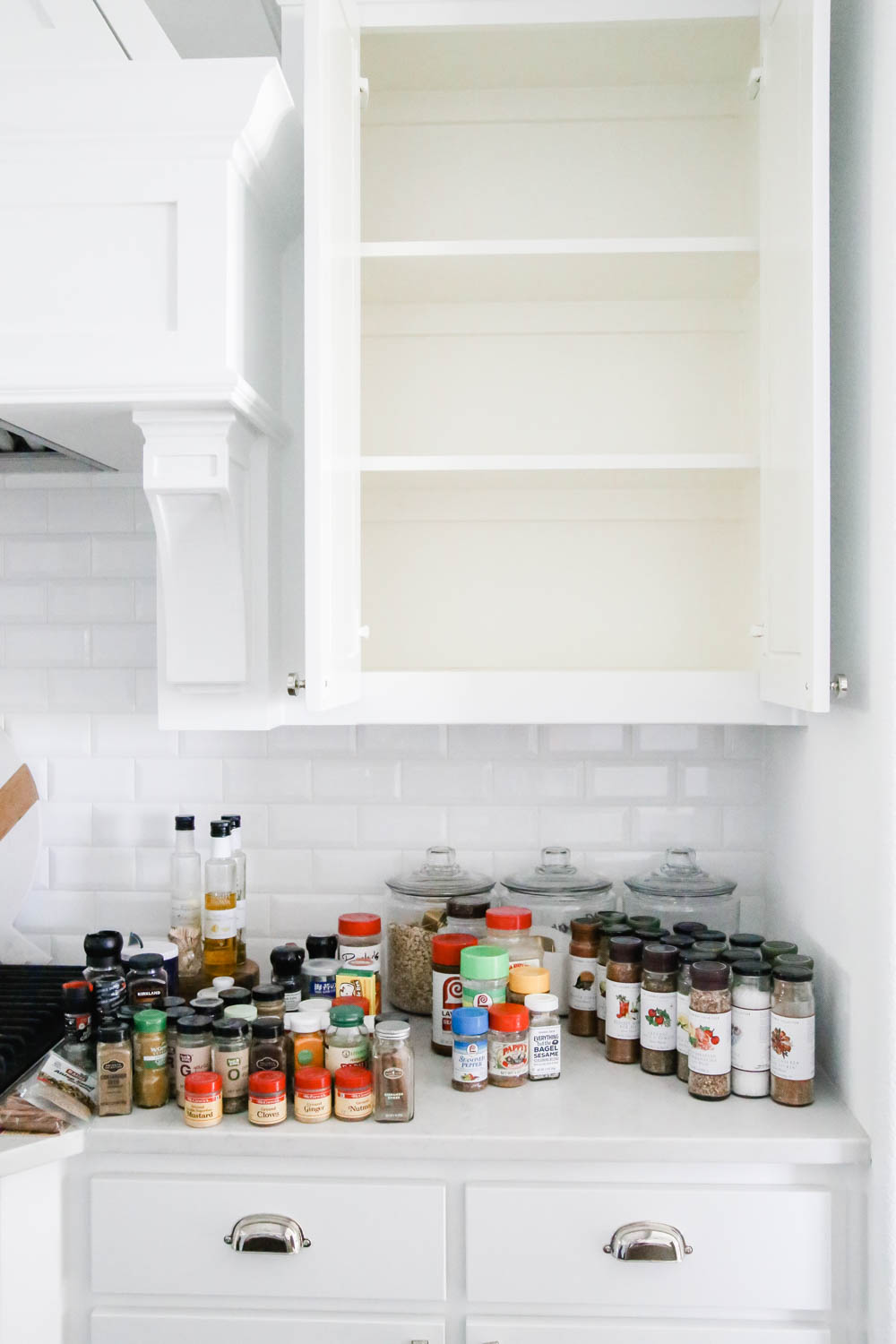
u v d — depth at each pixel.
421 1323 1.40
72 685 1.98
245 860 1.86
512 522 1.92
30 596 1.98
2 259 1.45
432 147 1.90
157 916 1.98
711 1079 1.49
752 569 1.78
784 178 1.48
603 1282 1.40
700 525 1.90
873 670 1.35
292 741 1.97
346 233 1.53
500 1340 1.40
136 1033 1.49
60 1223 1.42
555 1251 1.40
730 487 1.84
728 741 1.95
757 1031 1.50
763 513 1.61
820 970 1.59
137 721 1.97
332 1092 1.47
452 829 1.96
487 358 1.90
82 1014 1.51
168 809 1.98
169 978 1.74
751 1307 1.39
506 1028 1.54
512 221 1.89
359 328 1.70
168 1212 1.41
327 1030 1.50
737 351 1.88
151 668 1.97
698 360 1.89
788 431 1.46
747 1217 1.39
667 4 1.63
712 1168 1.39
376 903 1.97
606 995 1.67
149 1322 1.41
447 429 1.90
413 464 1.62
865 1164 1.38
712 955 1.56
